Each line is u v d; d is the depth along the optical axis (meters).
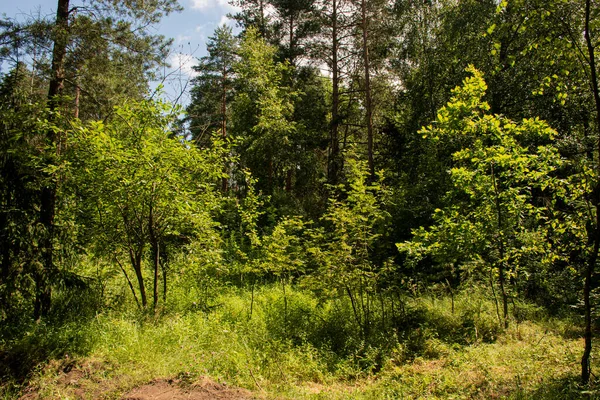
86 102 10.01
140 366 5.82
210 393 5.22
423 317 8.44
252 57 18.61
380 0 17.38
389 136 17.00
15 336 6.61
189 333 6.88
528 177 7.30
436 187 12.66
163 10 9.66
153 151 7.45
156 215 8.34
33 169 7.67
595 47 4.97
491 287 9.34
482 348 6.68
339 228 9.02
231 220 15.08
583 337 7.24
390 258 8.81
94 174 7.42
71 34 8.46
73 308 8.19
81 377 5.55
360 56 19.44
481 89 7.62
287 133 18.34
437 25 15.92
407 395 5.30
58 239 7.98
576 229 6.63
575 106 11.02
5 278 7.13
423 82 15.76
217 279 9.86
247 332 7.59
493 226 7.74
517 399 4.62
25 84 8.22
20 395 5.23
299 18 20.06
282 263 9.26
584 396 4.46
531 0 5.05
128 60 9.54
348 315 8.97
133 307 8.28
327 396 5.43
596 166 5.65
